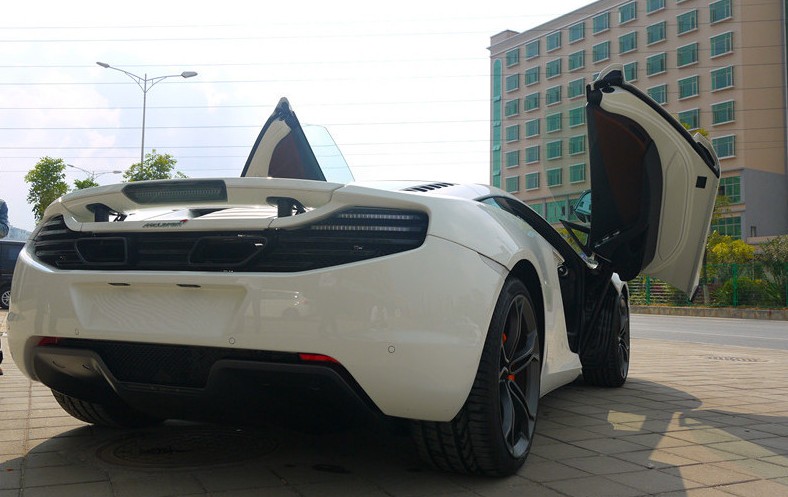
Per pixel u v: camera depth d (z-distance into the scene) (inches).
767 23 2101.4
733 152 2095.2
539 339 117.6
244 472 100.0
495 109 2800.2
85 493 88.6
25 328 100.7
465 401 89.7
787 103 2089.1
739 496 93.8
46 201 1274.6
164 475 97.7
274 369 85.0
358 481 96.4
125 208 102.8
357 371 84.0
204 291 90.1
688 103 2222.0
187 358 91.4
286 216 91.7
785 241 904.9
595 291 162.1
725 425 140.9
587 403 165.0
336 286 84.5
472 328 87.9
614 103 141.7
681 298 1015.0
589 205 172.2
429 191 107.8
